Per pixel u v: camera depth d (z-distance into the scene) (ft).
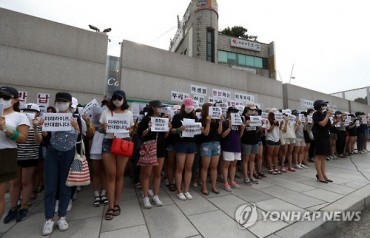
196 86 24.35
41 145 12.21
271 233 8.89
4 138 7.91
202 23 55.72
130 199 12.90
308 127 23.20
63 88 18.45
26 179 10.34
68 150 9.40
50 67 18.07
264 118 19.57
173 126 13.21
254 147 16.76
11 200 10.20
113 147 9.93
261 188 15.11
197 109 16.72
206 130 13.33
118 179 10.76
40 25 17.94
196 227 9.36
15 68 16.79
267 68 69.46
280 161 21.58
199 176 16.33
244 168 16.34
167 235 8.66
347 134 30.55
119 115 10.55
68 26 19.11
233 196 13.43
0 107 7.57
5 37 16.63
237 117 14.73
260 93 33.14
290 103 37.24
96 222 9.79
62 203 9.32
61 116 9.26
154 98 22.62
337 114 28.02
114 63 21.80
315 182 16.66
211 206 11.75
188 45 60.23
